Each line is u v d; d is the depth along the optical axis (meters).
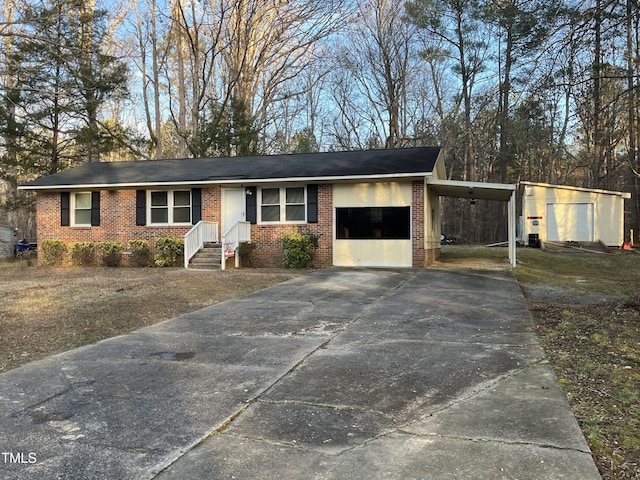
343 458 3.11
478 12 23.59
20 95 21.23
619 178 30.83
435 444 3.27
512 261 14.66
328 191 15.48
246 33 28.70
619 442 3.29
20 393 4.36
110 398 4.21
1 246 25.34
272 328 6.90
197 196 16.56
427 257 15.27
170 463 3.07
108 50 27.67
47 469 3.01
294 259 14.95
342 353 5.55
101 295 9.87
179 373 4.90
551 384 4.40
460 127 36.19
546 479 2.79
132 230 17.03
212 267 15.34
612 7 7.26
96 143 23.28
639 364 5.00
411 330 6.64
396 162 15.55
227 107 28.23
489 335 6.30
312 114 39.94
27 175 24.75
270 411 3.89
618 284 11.50
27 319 7.58
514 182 41.25
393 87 34.22
